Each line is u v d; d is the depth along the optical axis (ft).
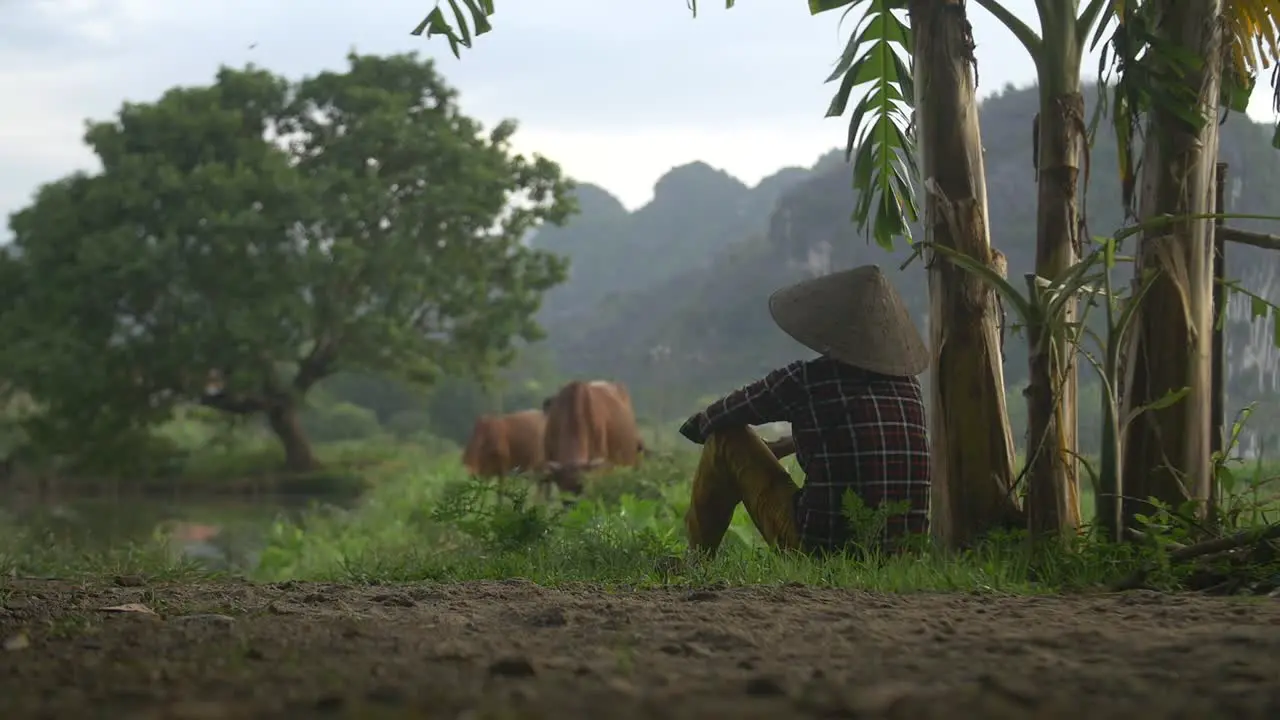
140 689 7.47
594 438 64.54
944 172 19.06
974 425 18.67
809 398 17.92
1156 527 15.61
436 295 136.15
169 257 119.55
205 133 132.36
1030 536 16.89
